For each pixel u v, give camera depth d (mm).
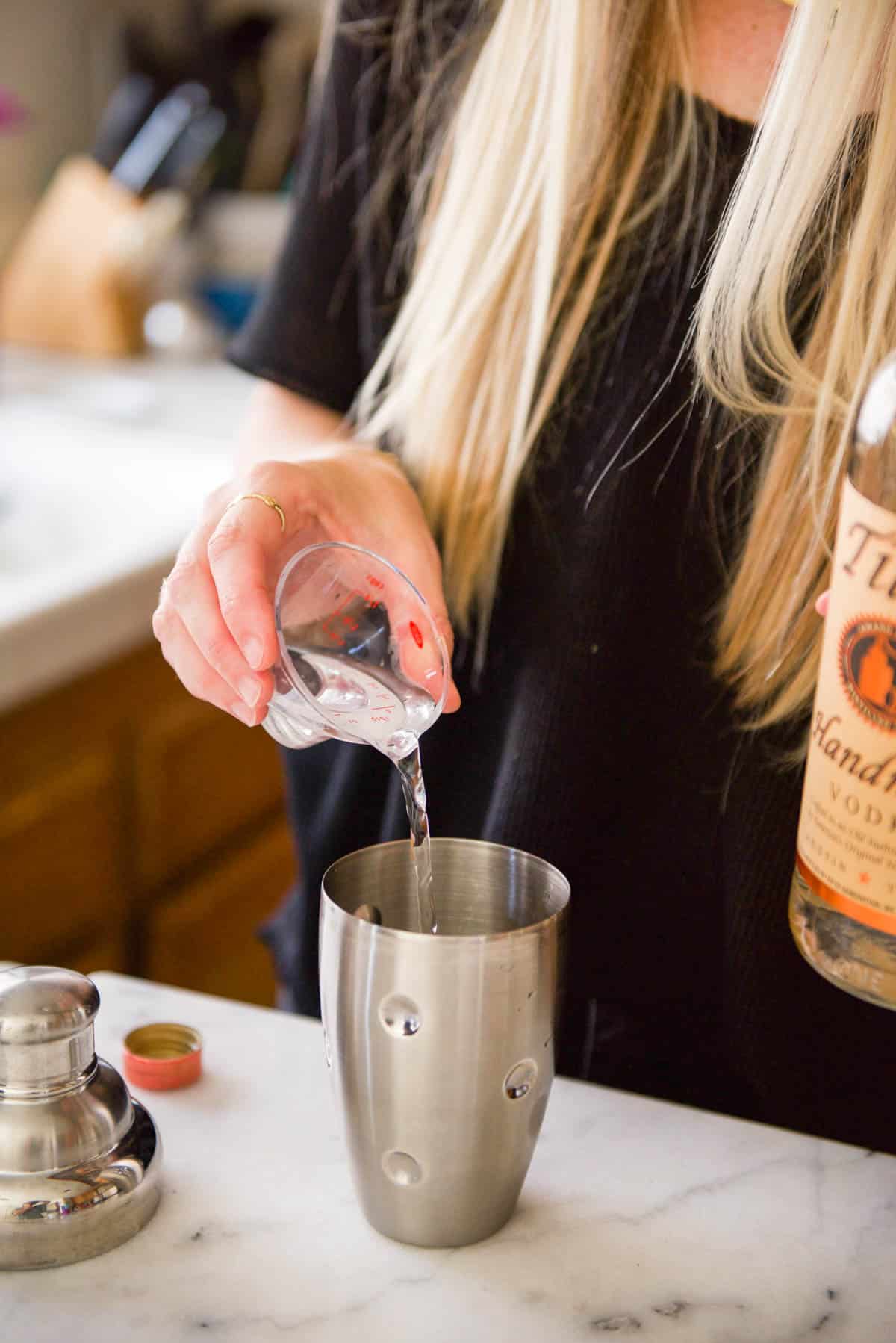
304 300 801
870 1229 499
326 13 800
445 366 689
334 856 806
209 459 1766
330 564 562
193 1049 586
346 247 789
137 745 1456
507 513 692
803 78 557
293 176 2227
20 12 2119
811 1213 507
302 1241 483
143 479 1727
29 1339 435
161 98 2207
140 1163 490
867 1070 677
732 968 680
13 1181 468
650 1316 453
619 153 643
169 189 2207
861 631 405
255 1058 594
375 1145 469
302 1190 511
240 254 2266
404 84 741
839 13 541
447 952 440
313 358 804
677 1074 729
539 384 687
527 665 702
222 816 1636
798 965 667
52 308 2199
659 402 658
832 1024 672
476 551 708
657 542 666
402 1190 472
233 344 837
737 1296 462
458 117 677
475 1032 448
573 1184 521
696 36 619
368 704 561
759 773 658
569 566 690
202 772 1575
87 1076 493
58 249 2174
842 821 423
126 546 1450
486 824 724
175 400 2002
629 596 672
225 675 527
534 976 455
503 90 649
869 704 406
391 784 764
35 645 1242
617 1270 474
